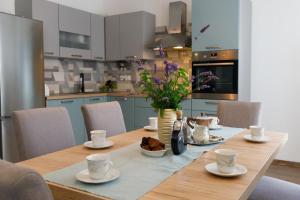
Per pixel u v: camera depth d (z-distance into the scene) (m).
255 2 3.71
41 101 3.33
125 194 0.93
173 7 4.11
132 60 4.55
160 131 1.55
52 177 1.09
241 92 3.46
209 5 3.51
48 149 1.73
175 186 0.99
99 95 4.31
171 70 1.50
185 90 1.55
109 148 1.56
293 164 3.54
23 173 0.55
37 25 3.27
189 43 3.93
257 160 1.31
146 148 1.42
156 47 4.11
